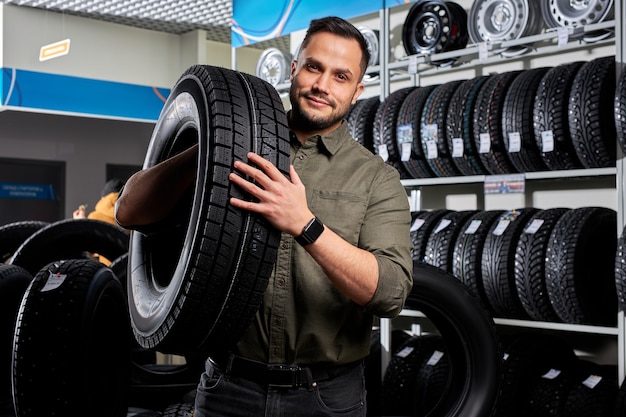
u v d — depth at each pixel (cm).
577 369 368
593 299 363
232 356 186
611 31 379
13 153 919
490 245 383
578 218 362
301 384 184
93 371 292
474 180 407
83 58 860
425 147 416
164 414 316
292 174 167
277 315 183
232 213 163
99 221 455
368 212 189
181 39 939
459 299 312
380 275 171
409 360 405
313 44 186
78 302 286
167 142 216
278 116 173
